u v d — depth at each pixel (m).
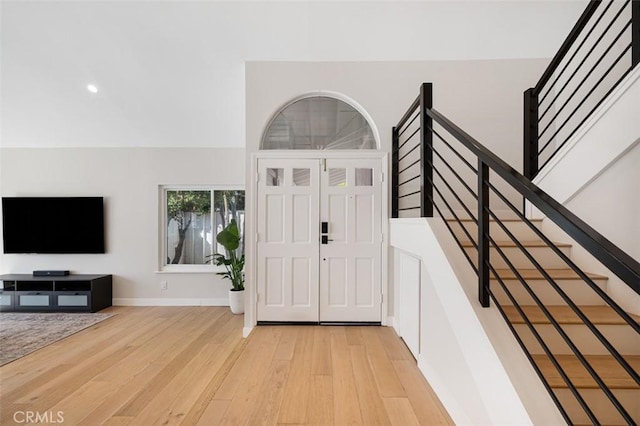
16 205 4.87
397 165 3.61
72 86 4.00
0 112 4.33
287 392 2.29
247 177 3.70
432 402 2.19
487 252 1.60
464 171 3.60
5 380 2.60
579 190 2.16
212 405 2.14
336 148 3.79
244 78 3.89
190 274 4.99
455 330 1.80
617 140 1.87
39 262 4.95
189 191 5.14
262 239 3.71
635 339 1.59
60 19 3.28
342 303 3.73
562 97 3.38
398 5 3.18
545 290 1.85
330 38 3.44
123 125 4.58
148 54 3.61
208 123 4.54
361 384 2.41
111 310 4.73
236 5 3.16
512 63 3.61
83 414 2.12
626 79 1.82
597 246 0.95
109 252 4.96
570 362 1.52
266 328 3.61
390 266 3.68
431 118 2.39
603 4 2.94
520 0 3.13
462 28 3.35
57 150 4.93
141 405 2.22
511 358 1.38
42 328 3.92
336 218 3.72
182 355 3.13
